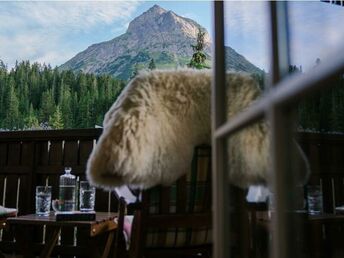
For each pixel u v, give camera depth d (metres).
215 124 0.92
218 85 0.95
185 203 1.64
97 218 2.11
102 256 2.27
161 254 1.67
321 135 1.24
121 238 1.79
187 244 1.70
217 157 0.90
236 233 1.01
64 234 3.01
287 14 0.72
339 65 0.47
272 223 0.64
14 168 3.25
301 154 0.94
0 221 2.39
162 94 1.61
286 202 0.59
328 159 1.36
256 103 0.78
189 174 1.65
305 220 1.11
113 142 1.51
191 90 1.64
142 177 1.52
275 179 0.59
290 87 0.54
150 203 1.60
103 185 1.56
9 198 3.24
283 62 0.65
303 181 1.05
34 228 3.04
